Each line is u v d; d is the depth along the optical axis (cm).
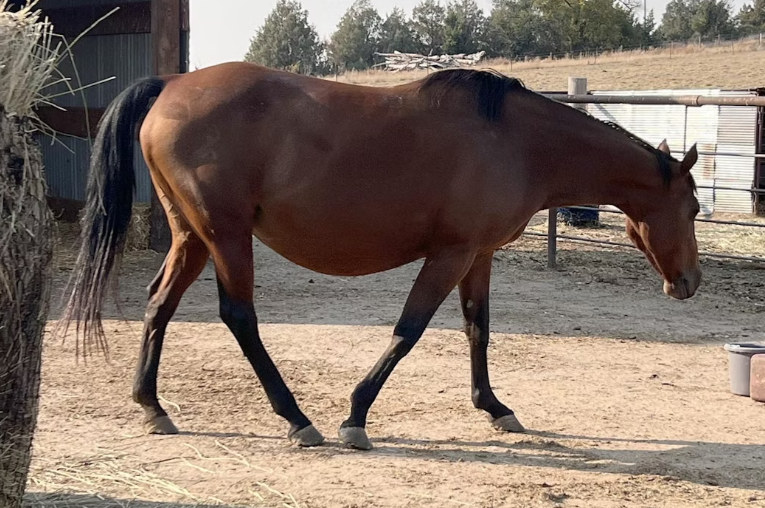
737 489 366
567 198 426
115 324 646
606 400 497
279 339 615
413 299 393
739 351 511
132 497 332
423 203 384
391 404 471
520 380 534
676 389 525
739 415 475
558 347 621
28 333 269
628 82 3356
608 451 411
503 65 4878
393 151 381
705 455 409
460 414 459
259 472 364
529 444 417
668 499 352
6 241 255
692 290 446
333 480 357
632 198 430
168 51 931
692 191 438
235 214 378
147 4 1015
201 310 702
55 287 766
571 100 893
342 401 473
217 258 383
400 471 371
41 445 386
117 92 1087
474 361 441
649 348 627
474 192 385
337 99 387
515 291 827
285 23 7731
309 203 380
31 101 262
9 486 274
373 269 406
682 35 8262
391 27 7831
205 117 377
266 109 380
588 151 417
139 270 872
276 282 845
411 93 395
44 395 462
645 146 425
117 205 386
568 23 6588
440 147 383
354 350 590
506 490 354
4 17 258
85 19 1115
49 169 1191
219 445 397
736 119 1399
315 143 378
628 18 6712
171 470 364
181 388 488
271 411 452
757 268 969
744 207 1420
